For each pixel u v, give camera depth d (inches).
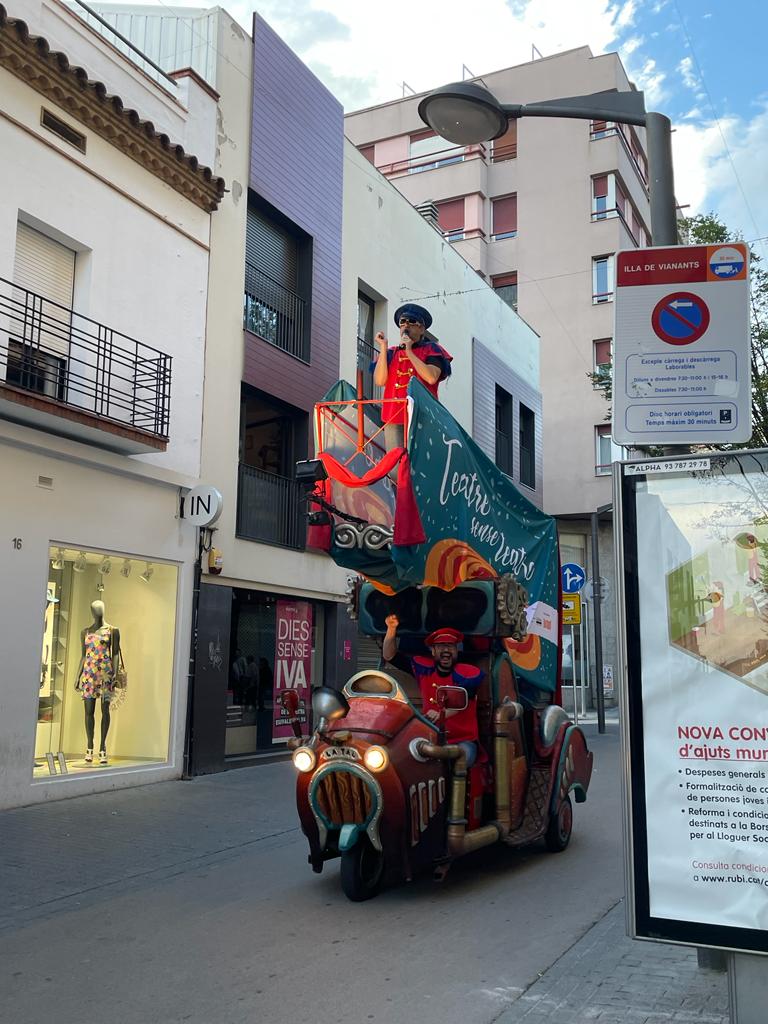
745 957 146.6
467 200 1380.4
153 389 470.0
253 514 587.5
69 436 428.8
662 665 154.1
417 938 227.3
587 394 1264.8
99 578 459.5
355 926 237.9
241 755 561.6
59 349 448.1
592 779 510.9
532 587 354.6
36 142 432.1
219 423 546.3
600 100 257.8
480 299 945.5
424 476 264.8
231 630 569.6
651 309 170.7
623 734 154.3
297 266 657.0
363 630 314.2
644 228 1464.1
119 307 478.0
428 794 255.1
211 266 549.6
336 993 191.2
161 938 228.7
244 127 591.5
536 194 1355.8
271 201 612.1
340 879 286.8
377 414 287.0
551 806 319.0
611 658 1214.9
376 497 275.4
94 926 239.0
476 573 303.0
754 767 147.2
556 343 1298.0
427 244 840.9
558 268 1321.4
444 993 190.5
